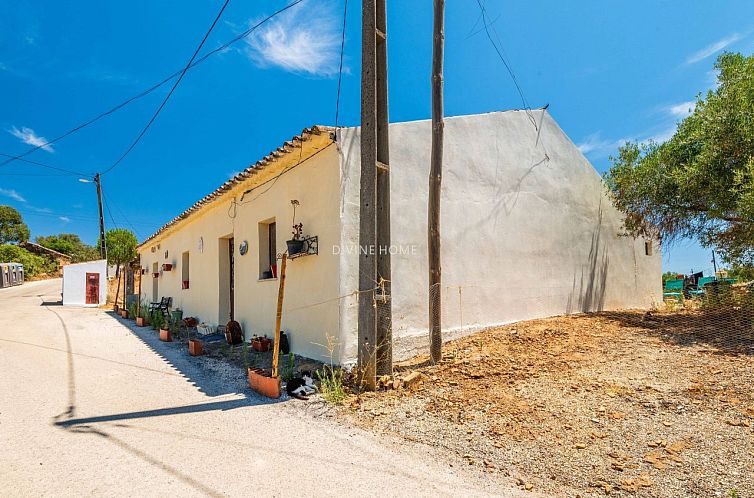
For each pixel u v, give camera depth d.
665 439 3.69
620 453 3.55
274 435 4.07
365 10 5.50
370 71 5.49
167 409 4.79
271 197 8.14
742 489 2.98
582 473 3.32
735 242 7.99
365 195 5.46
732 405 4.12
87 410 4.71
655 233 10.39
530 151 8.89
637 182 9.66
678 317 7.85
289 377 5.71
